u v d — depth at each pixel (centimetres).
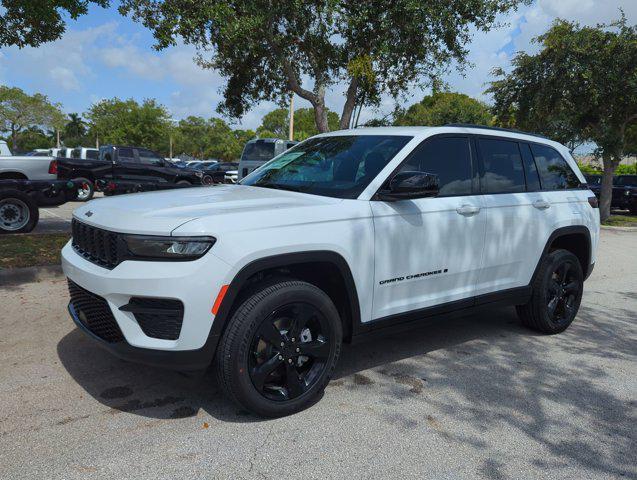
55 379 366
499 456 295
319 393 349
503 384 395
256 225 307
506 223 449
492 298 451
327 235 332
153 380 370
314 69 1152
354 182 377
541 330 517
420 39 1047
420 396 367
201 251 290
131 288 290
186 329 290
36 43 832
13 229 900
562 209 506
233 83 1198
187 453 282
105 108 5166
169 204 331
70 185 994
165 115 5081
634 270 912
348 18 1009
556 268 503
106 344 312
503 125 1830
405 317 385
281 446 294
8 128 5712
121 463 271
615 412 357
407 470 277
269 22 988
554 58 1571
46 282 614
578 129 1678
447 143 423
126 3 826
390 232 366
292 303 320
